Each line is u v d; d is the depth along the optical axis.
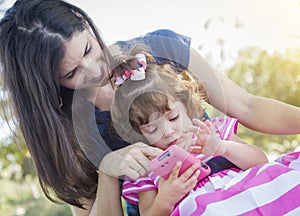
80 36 1.17
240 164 1.27
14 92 1.25
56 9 1.19
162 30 1.36
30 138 1.27
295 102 3.60
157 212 1.18
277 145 3.53
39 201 3.58
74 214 1.49
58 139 1.24
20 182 3.50
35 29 1.18
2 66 1.25
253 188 1.12
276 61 3.51
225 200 1.11
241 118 1.37
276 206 1.09
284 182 1.13
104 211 1.29
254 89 3.58
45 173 1.31
